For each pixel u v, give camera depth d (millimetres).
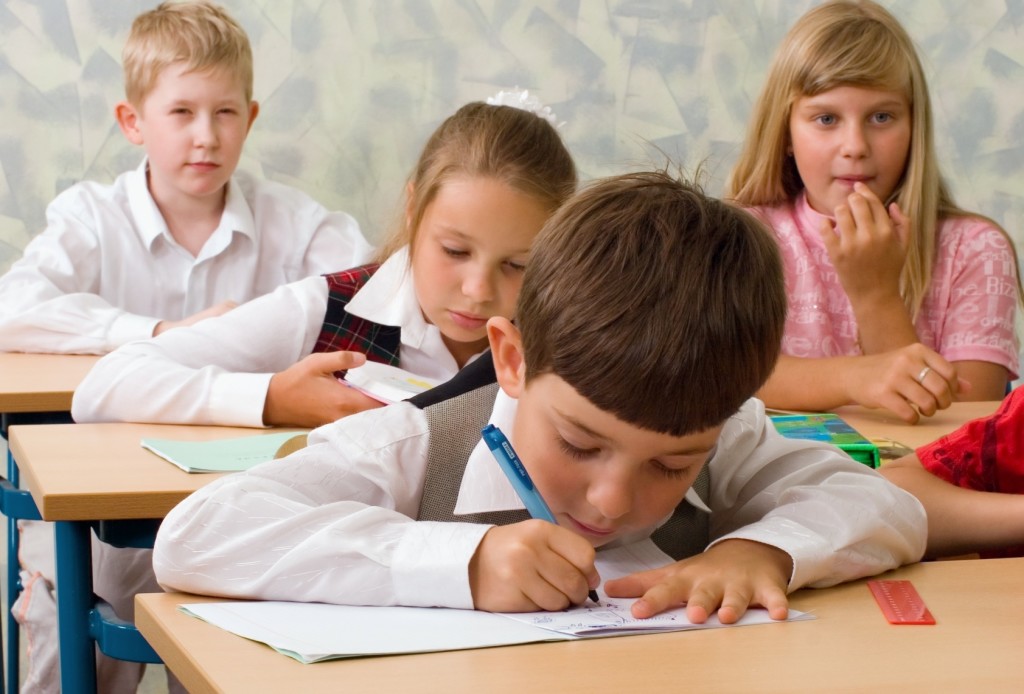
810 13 2295
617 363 812
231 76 2562
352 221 2805
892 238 2051
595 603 835
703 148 3113
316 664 679
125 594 1838
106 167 2781
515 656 701
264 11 2824
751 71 3117
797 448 1133
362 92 2908
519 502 1036
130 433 1491
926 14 3139
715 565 849
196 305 2633
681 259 843
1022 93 3197
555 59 3006
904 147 2215
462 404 1070
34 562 1851
